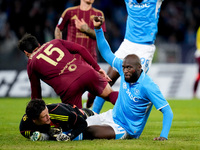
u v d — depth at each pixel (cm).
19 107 3538
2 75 4694
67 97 1966
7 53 4775
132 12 2416
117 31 5997
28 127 1756
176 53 5009
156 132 2155
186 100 4447
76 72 1958
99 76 2020
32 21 5494
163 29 6359
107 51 1923
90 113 1975
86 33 2625
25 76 4662
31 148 1551
